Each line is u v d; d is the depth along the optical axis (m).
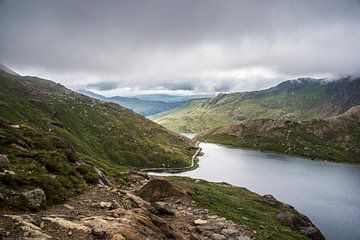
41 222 19.27
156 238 21.97
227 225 37.25
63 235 18.16
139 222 23.92
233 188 93.88
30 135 51.50
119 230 19.62
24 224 17.91
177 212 39.62
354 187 149.50
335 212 103.19
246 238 33.41
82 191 32.03
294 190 137.25
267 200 78.06
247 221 44.03
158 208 37.22
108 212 25.16
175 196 48.06
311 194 129.75
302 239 45.25
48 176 29.02
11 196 21.70
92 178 38.91
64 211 23.81
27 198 22.02
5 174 24.80
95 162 98.00
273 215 59.38
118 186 52.09
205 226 34.81
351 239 77.88
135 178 68.00
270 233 40.34
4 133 41.91
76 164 44.22
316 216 98.31
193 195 51.00
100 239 18.30
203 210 42.97
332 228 86.69
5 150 36.34
